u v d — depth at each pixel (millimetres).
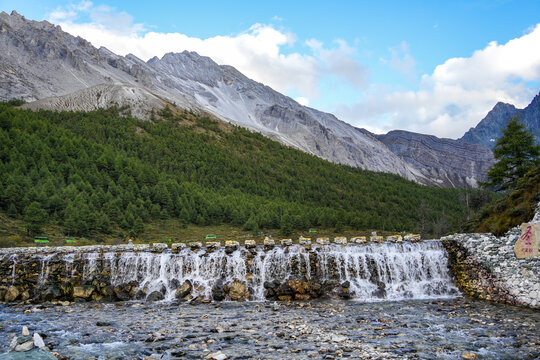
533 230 26531
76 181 100562
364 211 157875
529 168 50438
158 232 90312
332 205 160625
